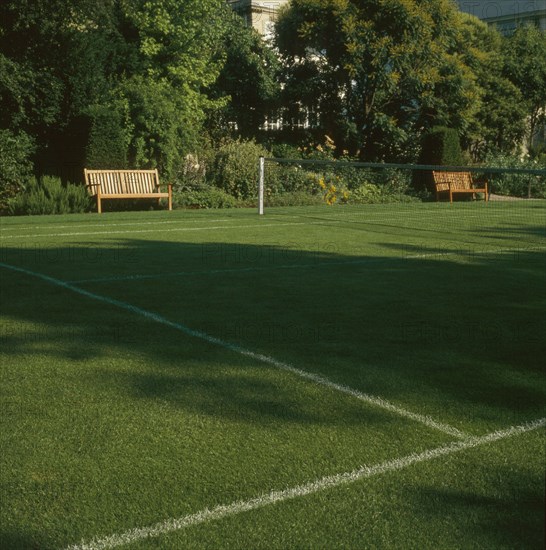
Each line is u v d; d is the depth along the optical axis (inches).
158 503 105.7
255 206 791.1
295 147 1109.7
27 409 144.0
